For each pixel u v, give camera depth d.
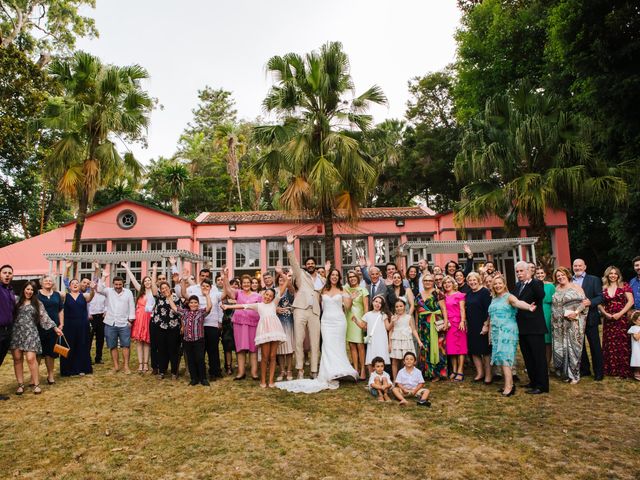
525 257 16.72
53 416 5.37
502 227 17.05
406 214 17.95
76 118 14.06
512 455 4.00
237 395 6.18
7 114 15.27
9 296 6.44
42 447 4.39
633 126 13.16
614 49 12.73
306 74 13.60
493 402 5.62
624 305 6.72
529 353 6.17
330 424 4.89
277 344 6.77
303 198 13.84
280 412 5.36
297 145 13.25
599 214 19.92
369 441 4.37
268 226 17.61
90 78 14.59
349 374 6.65
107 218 17.42
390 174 28.52
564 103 16.50
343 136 13.07
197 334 6.86
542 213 13.95
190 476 3.70
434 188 28.45
